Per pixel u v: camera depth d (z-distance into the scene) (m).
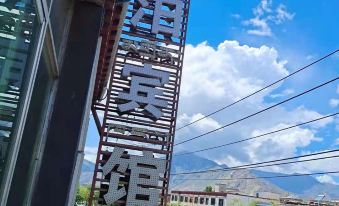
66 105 3.97
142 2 14.98
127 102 13.70
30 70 2.57
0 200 2.41
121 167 13.05
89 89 4.13
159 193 13.08
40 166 3.77
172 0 15.26
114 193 12.76
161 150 13.53
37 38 2.63
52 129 3.88
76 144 3.90
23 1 2.18
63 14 3.81
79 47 4.13
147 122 13.74
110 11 5.39
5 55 2.06
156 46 14.44
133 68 13.99
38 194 3.72
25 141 2.92
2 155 2.30
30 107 2.85
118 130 13.42
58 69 3.89
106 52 8.47
